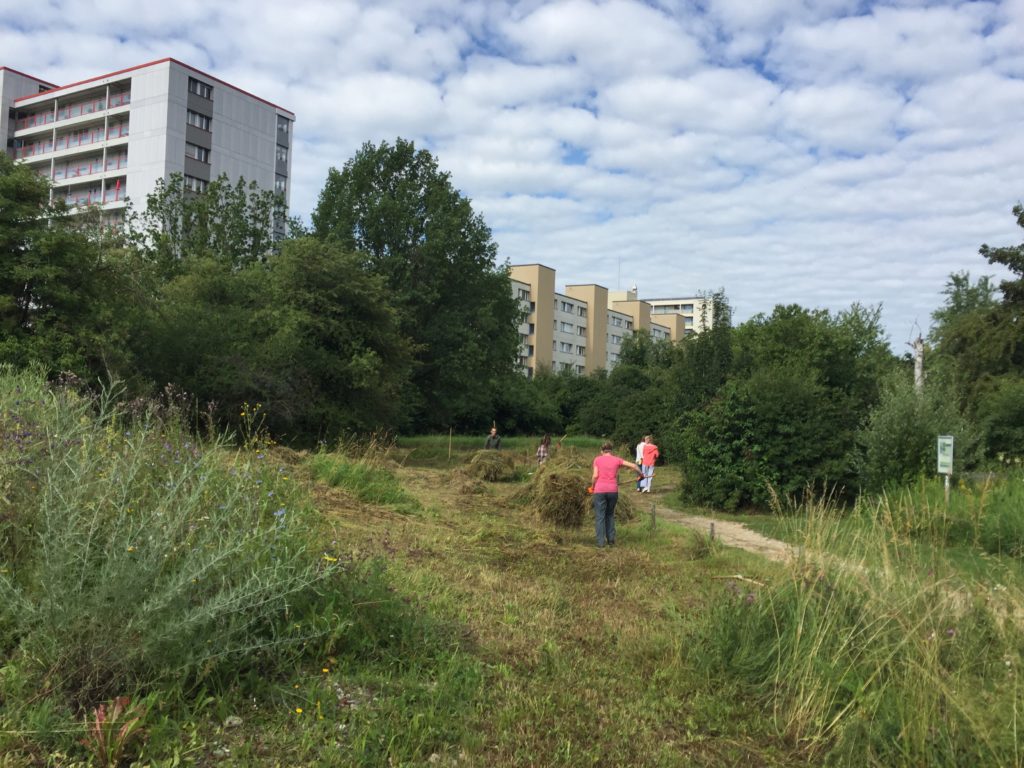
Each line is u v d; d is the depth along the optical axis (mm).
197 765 3217
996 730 3666
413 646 4848
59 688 3375
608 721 4262
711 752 4051
